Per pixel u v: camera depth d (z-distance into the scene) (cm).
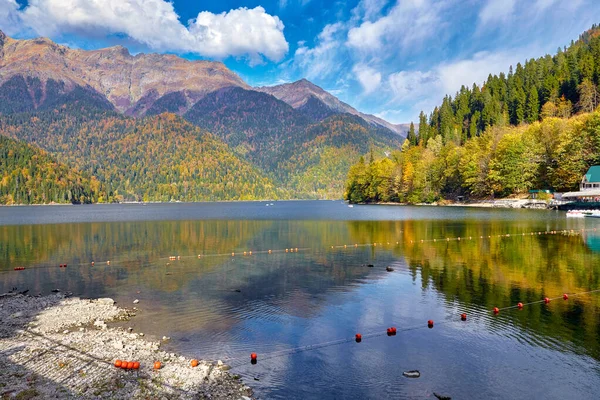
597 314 2459
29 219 11888
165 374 1761
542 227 6944
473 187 14100
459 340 2112
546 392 1595
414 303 2758
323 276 3650
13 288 3381
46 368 1814
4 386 1647
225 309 2703
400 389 1633
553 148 12194
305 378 1730
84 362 1873
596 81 16288
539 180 12588
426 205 15888
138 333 2275
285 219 10888
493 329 2256
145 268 4153
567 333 2178
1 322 2462
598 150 10819
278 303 2822
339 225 8538
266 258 4650
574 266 3788
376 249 5122
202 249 5384
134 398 1562
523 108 17950
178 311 2672
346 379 1719
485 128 18025
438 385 1659
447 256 4478
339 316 2522
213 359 1930
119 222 10456
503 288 3072
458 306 2670
